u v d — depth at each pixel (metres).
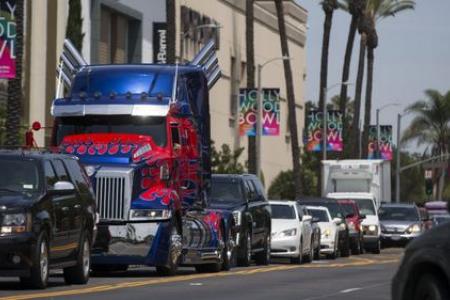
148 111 56.31
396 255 107.62
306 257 83.75
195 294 44.00
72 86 58.53
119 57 128.50
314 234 86.19
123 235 54.22
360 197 116.00
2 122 91.25
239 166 136.88
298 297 44.00
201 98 62.69
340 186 120.00
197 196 60.69
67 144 56.12
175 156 56.69
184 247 58.88
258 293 45.72
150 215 54.47
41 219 42.19
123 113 56.25
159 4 138.38
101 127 56.69
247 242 68.94
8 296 39.38
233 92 167.62
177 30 139.62
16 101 82.88
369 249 113.62
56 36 109.81
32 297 39.22
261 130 132.25
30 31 106.25
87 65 60.47
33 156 44.19
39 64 107.69
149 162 55.09
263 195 74.88
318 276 59.44
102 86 57.97
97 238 54.09
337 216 100.00
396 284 25.88
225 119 163.25
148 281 50.97
